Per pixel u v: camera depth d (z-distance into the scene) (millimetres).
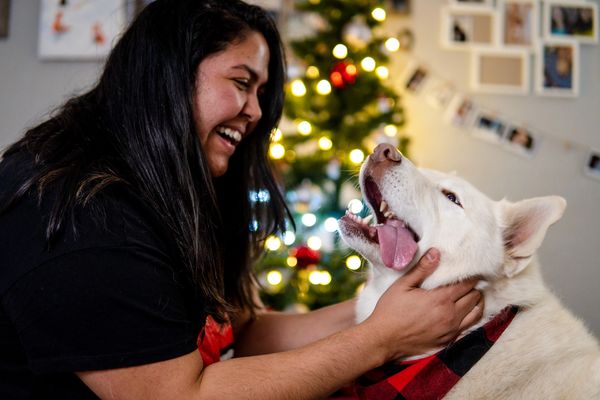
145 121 1341
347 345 1255
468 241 1549
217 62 1443
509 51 3953
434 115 3996
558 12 3963
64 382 1175
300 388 1194
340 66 3174
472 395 1427
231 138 1605
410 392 1426
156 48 1375
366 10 3289
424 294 1381
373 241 1608
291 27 3947
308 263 2961
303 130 3186
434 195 1628
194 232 1331
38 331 1082
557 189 3904
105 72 1439
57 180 1174
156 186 1311
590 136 3910
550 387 1386
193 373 1173
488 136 3945
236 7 1555
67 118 1349
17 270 1096
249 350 1847
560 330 1504
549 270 3848
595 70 3961
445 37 3973
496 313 1526
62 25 3840
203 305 1362
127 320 1120
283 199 1857
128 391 1115
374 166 1610
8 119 3941
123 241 1155
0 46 3963
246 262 1837
